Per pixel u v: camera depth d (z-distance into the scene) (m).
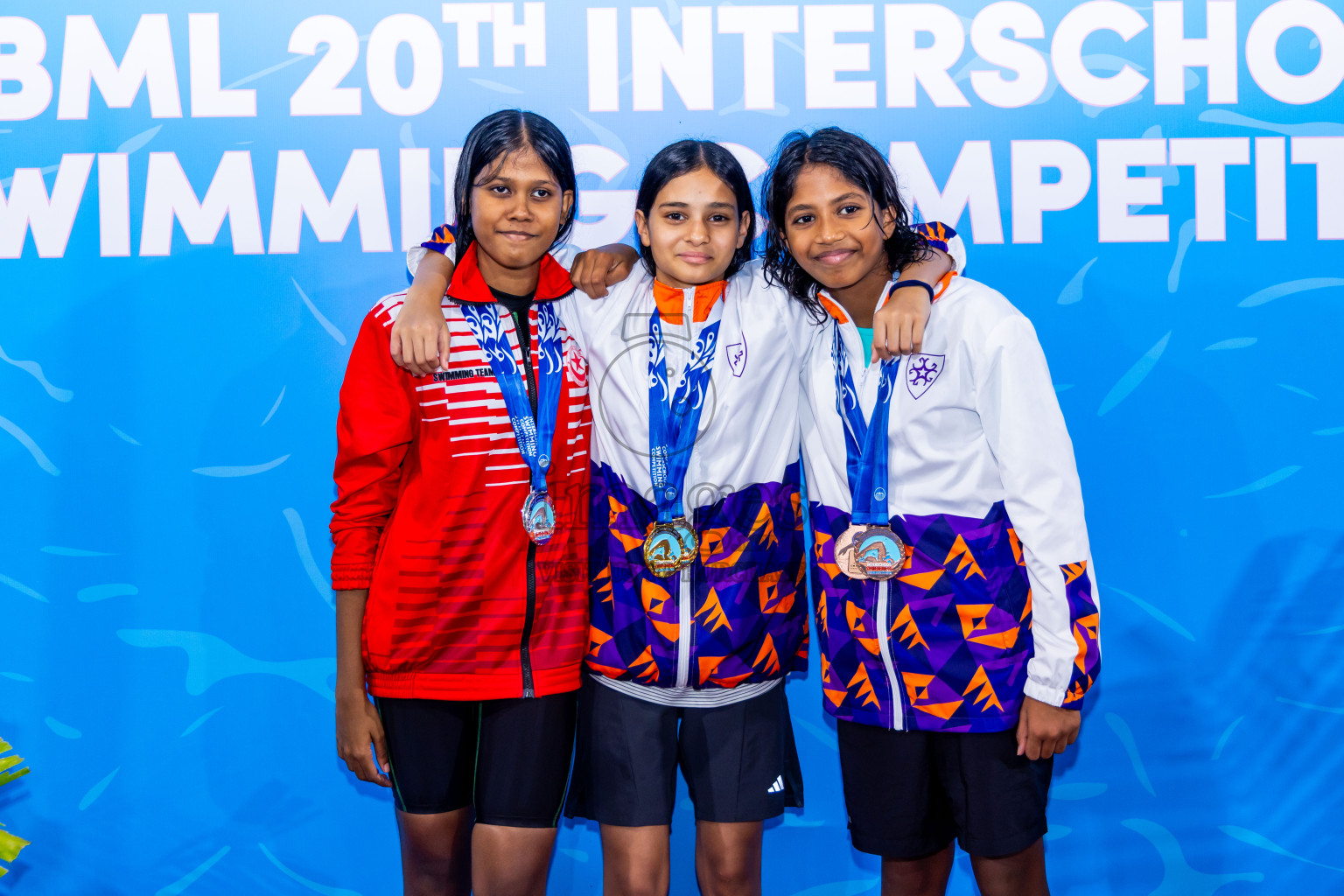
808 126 1.97
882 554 1.48
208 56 1.97
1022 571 1.48
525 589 1.48
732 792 1.50
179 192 1.98
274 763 2.01
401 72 1.97
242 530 2.00
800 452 1.66
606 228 1.99
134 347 1.98
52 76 1.98
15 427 1.99
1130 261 1.98
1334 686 2.01
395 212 1.98
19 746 2.01
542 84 1.98
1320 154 1.97
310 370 1.99
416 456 1.50
